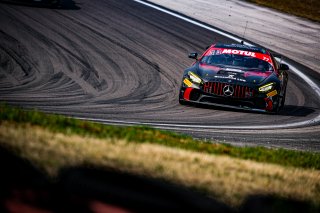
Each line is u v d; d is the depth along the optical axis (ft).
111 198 22.59
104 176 24.61
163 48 196.34
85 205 21.85
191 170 45.32
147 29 221.46
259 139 93.61
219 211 23.62
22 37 174.70
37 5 230.27
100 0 266.16
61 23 205.05
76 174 24.07
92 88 130.62
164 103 122.83
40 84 126.72
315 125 115.75
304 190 48.62
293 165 65.36
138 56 178.81
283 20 280.51
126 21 229.45
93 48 178.50
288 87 167.02
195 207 23.32
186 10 271.90
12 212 20.85
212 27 243.81
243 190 41.52
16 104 99.14
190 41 214.07
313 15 302.45
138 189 23.77
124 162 40.29
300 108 138.62
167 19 246.06
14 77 130.00
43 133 47.52
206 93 116.98
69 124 59.62
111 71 153.99
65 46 174.09
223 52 130.31
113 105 113.19
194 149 62.90
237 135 94.68
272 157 67.67
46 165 33.68
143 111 110.01
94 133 57.31
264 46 224.33
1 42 163.43
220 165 53.11
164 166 43.55
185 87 119.96
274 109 118.42
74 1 254.68
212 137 89.20
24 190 22.84
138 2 274.36
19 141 39.73
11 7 215.92
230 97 115.34
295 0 329.72
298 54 219.20
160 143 61.52
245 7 301.02
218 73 119.03
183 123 100.89
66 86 128.47
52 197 22.36
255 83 116.67
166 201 23.20
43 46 168.76
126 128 68.59
